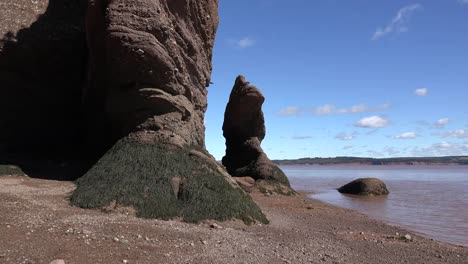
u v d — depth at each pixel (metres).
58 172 19.59
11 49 23.59
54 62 24.97
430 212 27.30
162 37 19.03
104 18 19.44
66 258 7.93
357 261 10.95
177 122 19.33
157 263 8.45
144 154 17.17
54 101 24.64
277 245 11.84
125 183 15.21
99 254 8.48
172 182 16.02
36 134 23.69
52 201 14.09
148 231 11.16
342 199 36.94
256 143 34.72
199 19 23.98
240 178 31.41
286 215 21.16
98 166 17.11
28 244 8.55
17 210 11.79
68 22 26.70
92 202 13.98
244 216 15.52
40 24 25.78
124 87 19.39
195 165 17.55
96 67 21.00
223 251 10.17
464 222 22.72
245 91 33.88
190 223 13.85
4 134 22.83
